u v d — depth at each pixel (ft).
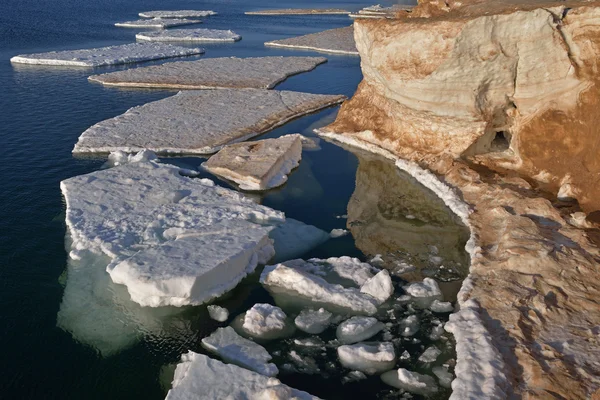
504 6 61.16
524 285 37.86
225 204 54.19
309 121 86.63
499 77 57.93
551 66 55.21
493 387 28.86
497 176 57.77
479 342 32.86
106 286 40.50
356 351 34.14
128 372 32.48
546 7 55.16
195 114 85.25
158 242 45.98
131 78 108.99
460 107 60.29
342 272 43.75
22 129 76.64
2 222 49.52
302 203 57.62
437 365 33.45
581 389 28.40
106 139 72.08
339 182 63.41
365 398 30.91
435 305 39.34
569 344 31.96
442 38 57.41
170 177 60.03
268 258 45.78
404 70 64.03
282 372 32.83
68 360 33.17
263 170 61.72
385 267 45.39
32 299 38.75
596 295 36.19
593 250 40.91
